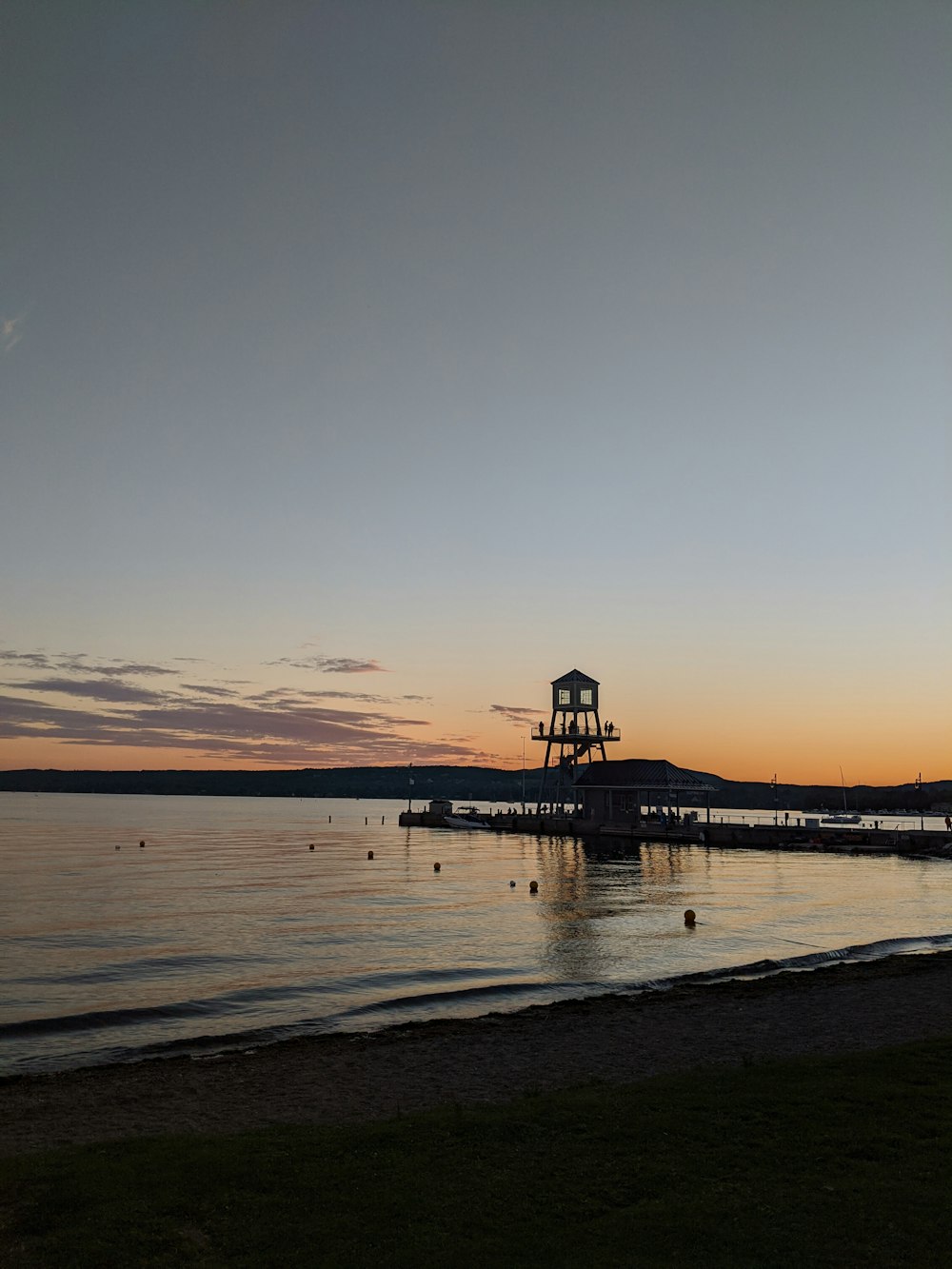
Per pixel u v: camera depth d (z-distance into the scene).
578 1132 13.48
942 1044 19.06
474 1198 10.94
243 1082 20.75
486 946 44.03
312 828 198.00
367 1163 12.29
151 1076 21.55
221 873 86.81
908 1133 12.91
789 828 123.19
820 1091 15.23
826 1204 10.41
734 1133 13.12
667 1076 17.78
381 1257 9.38
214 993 33.19
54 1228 10.36
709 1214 10.21
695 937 47.00
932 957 37.72
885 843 113.81
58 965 38.91
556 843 134.25
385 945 44.38
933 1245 9.31
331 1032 27.19
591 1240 9.62
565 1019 27.25
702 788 132.38
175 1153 13.24
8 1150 15.97
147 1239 9.95
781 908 59.53
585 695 139.50
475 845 132.88
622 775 134.88
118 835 155.25
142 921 53.19
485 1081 20.23
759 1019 26.42
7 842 131.75
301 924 51.88
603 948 43.31
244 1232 10.10
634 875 86.38
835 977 33.34
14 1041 26.45
